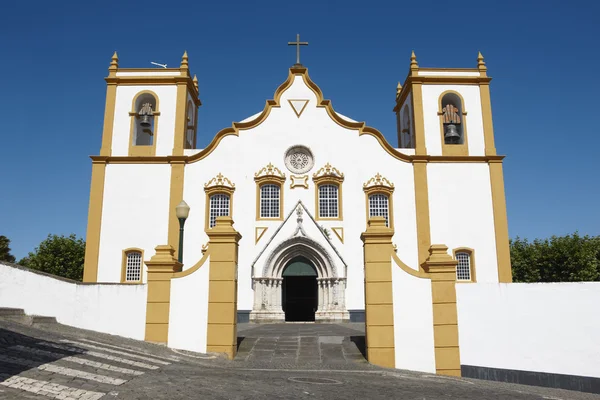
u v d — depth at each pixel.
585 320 14.16
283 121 31.39
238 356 15.45
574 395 13.06
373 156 30.91
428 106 31.64
